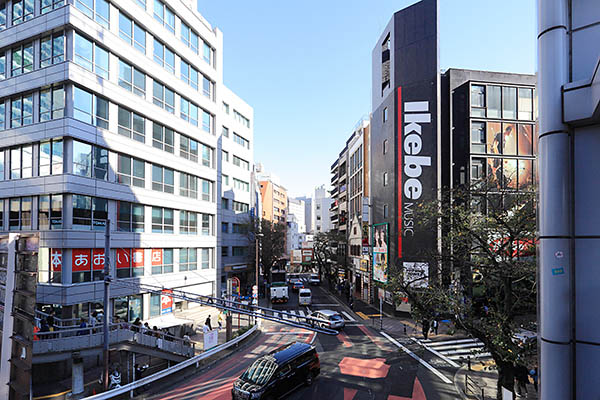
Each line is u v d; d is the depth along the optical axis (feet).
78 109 67.41
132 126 81.00
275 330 80.07
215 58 115.75
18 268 34.27
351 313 98.32
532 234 38.68
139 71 83.46
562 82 17.31
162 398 43.98
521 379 41.24
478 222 44.55
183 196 98.12
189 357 56.34
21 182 68.85
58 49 67.21
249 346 66.90
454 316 38.47
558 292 16.81
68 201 65.26
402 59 95.40
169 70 93.66
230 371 53.36
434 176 90.48
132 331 55.21
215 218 113.80
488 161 91.86
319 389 45.62
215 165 114.32
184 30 100.58
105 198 73.10
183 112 99.66
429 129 91.81
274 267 155.94
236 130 154.20
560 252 16.90
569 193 17.02
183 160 97.91
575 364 16.47
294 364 44.60
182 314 92.84
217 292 114.01
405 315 90.48
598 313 16.03
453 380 48.29
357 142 138.82
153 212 87.61
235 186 153.07
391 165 95.71
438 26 92.68
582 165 16.85
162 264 90.07
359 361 56.95
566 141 17.13
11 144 70.38
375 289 110.11
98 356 59.62
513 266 38.29
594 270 16.25
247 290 130.31
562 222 16.90
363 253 117.80
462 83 94.68
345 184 176.45
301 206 509.76
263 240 148.46
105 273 45.44
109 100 74.69
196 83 106.22
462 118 94.17
